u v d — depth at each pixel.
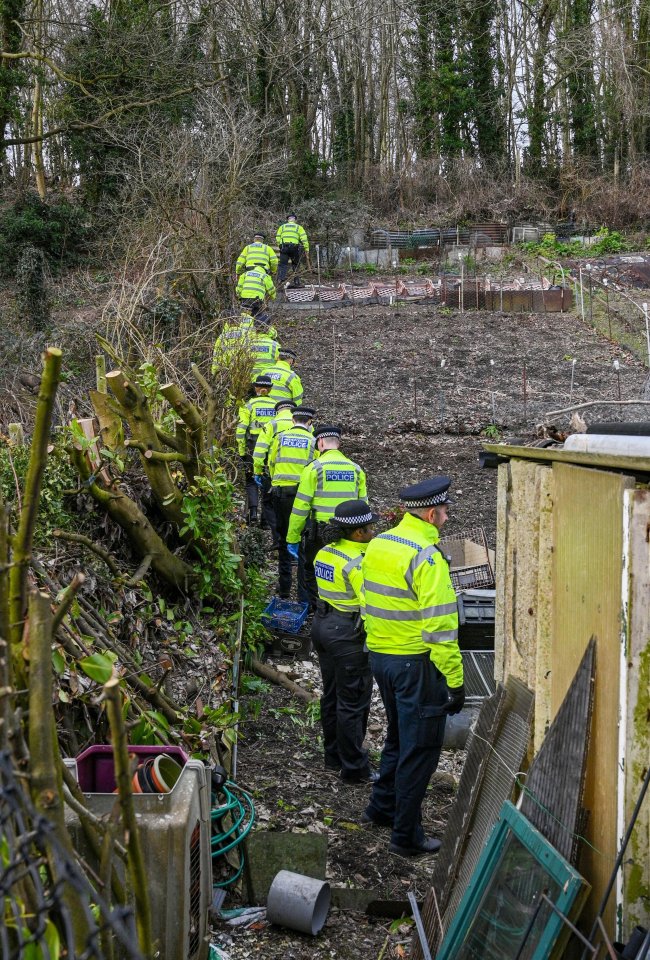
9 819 1.87
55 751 2.23
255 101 32.22
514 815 3.44
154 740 4.69
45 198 25.41
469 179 39.28
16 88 21.88
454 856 4.07
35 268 17.09
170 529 6.85
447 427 14.08
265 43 24.30
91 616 5.09
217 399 10.69
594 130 42.53
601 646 3.13
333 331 20.47
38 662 2.01
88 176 24.84
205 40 22.23
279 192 33.38
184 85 18.59
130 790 2.18
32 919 2.01
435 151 42.19
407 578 4.77
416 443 13.57
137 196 17.38
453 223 38.00
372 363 18.08
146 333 11.87
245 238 19.28
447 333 20.41
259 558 7.98
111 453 6.11
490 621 7.02
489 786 4.01
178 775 3.81
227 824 4.93
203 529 6.80
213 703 5.80
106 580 5.68
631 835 2.88
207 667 6.18
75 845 3.27
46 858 1.98
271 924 4.38
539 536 3.81
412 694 4.89
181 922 3.37
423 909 4.29
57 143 29.30
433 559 4.77
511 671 4.20
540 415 14.55
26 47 19.67
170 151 17.86
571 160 40.38
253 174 19.72
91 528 6.12
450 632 4.73
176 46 19.14
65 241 23.17
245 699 6.87
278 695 7.05
